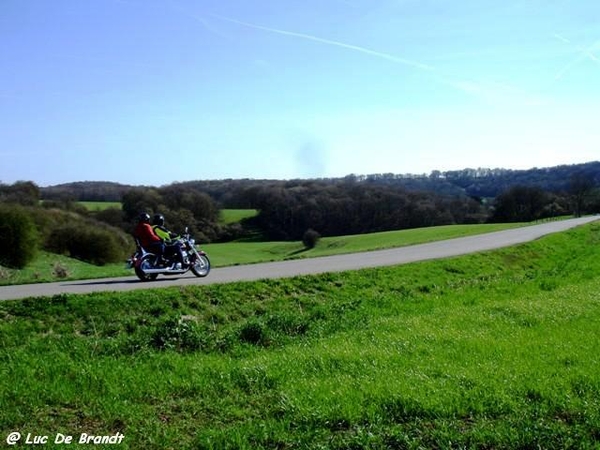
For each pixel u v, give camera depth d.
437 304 15.36
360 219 88.75
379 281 19.30
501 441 6.38
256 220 86.44
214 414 7.24
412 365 9.01
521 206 103.56
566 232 46.12
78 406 7.38
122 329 11.89
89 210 68.00
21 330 11.18
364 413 7.08
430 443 6.43
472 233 49.59
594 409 7.08
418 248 33.31
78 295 12.92
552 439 6.38
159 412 7.26
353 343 10.47
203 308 13.95
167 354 9.64
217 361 9.29
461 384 8.04
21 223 38.19
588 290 17.47
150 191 73.00
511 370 8.60
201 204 79.06
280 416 7.13
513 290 17.94
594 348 9.90
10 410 7.10
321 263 24.30
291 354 9.78
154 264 17.62
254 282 16.33
